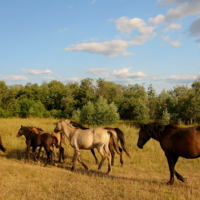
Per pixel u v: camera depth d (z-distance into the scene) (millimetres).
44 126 18125
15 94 57062
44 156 10547
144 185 6152
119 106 52219
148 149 11328
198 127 5828
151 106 35031
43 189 5758
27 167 7938
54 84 69000
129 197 5184
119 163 9188
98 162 9336
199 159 9258
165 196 5238
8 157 9875
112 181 6523
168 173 7684
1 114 37969
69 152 11070
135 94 59000
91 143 7730
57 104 59438
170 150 6246
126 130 16406
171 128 6500
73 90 63844
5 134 14086
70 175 7223
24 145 11867
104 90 57344
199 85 31438
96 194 5406
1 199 4988
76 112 38062
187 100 28812
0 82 55281
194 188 5941
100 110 28656
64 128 8461
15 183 6148
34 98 57188
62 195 5336
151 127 6867
